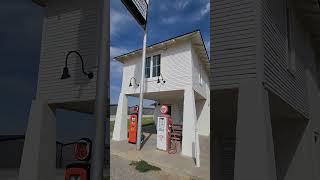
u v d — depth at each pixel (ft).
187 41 56.03
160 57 59.77
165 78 58.03
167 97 65.82
